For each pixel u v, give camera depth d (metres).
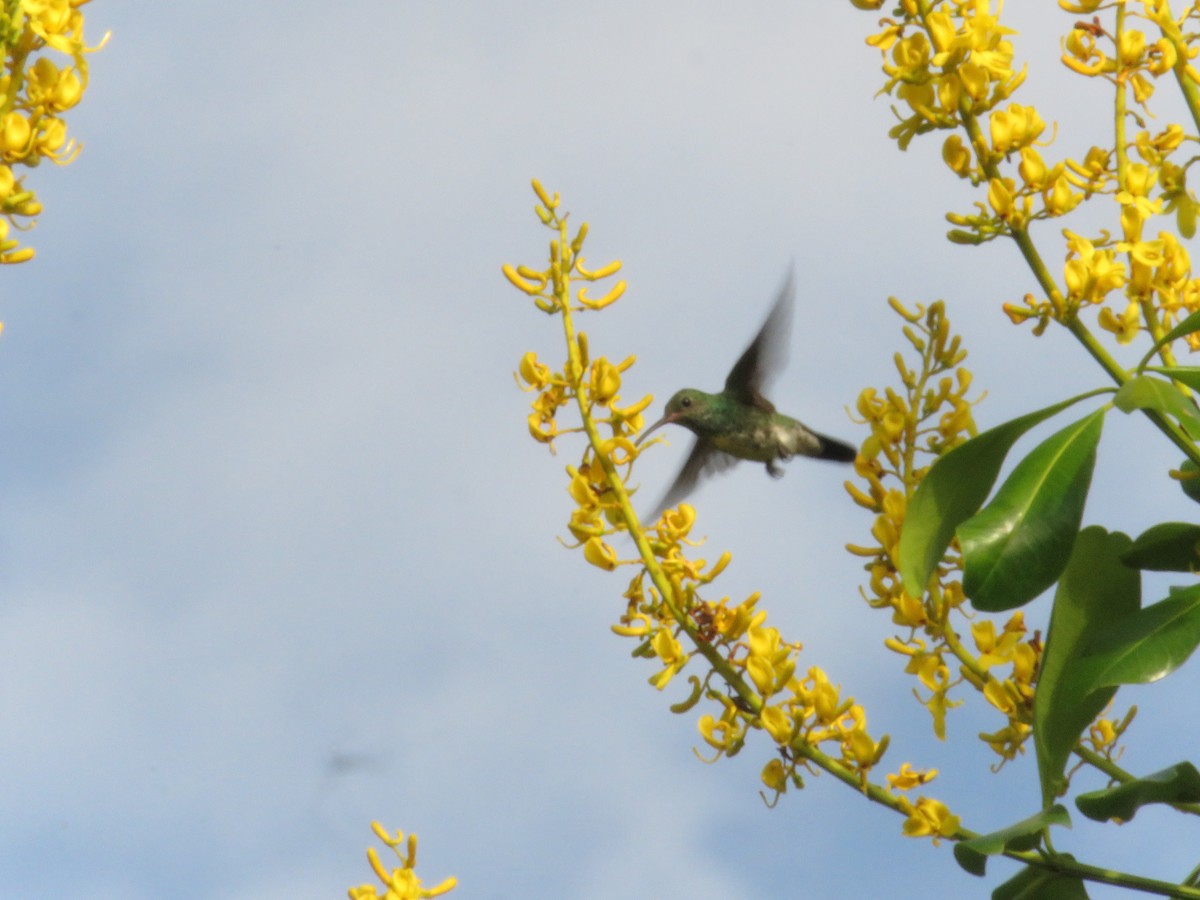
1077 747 4.91
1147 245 4.84
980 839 4.43
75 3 4.16
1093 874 4.49
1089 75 5.11
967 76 4.76
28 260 4.08
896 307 5.18
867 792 4.61
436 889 4.38
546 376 4.90
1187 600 4.63
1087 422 4.70
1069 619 4.80
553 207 4.93
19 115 4.05
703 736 4.74
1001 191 4.67
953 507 4.80
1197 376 4.50
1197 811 4.63
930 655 4.93
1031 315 4.73
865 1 4.89
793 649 4.70
